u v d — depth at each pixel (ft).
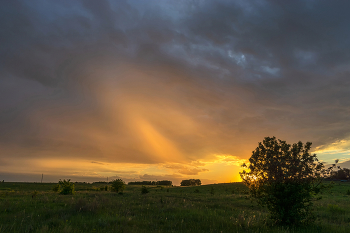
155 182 496.64
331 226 32.58
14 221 28.96
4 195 85.92
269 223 33.09
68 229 23.59
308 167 34.50
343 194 130.93
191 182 484.74
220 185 266.16
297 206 32.42
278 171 34.96
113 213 38.01
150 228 27.30
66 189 117.08
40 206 46.75
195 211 42.75
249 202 74.23
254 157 37.65
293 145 36.22
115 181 157.79
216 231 26.81
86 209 39.70
